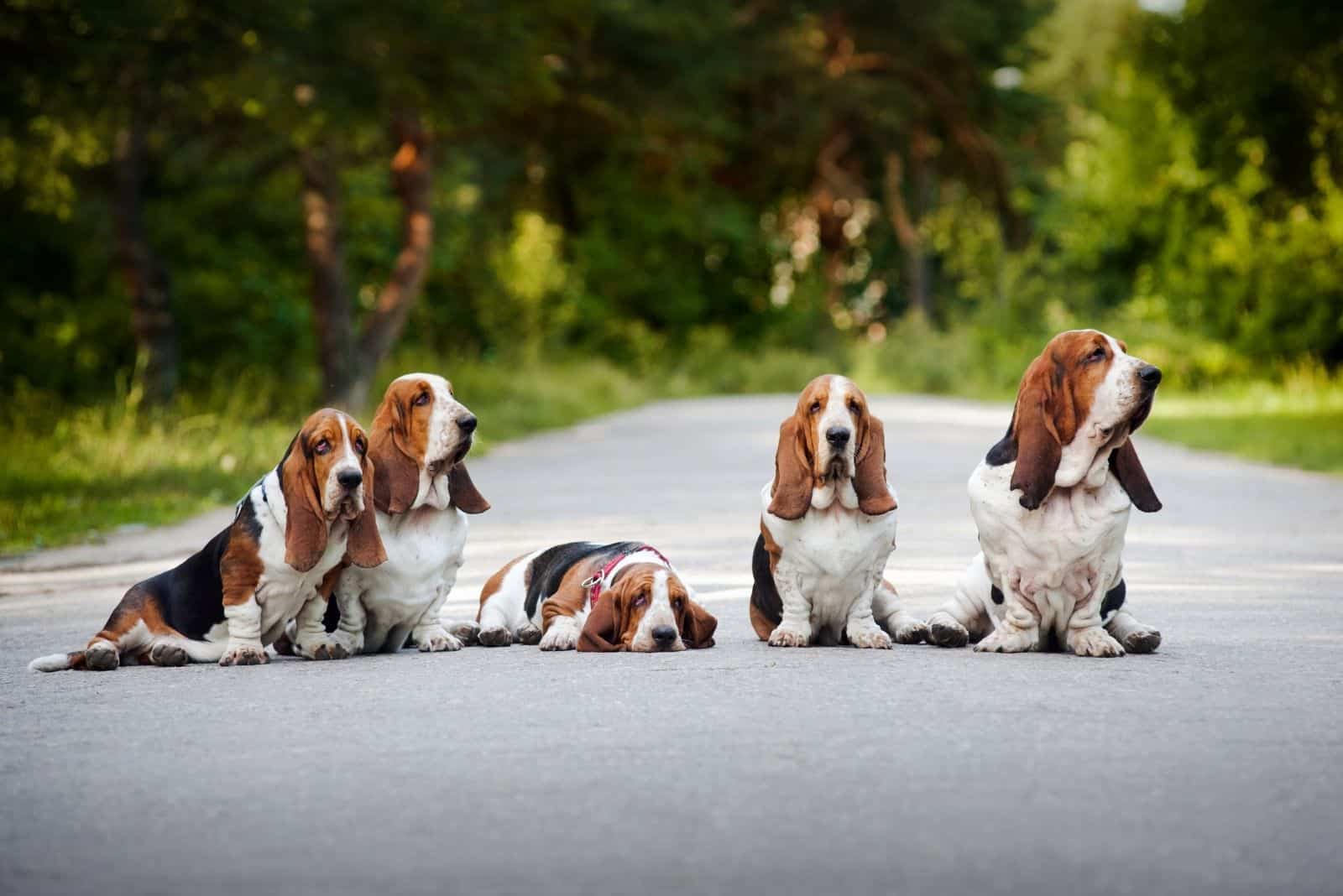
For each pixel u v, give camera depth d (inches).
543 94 1149.7
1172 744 216.4
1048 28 2723.9
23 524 594.2
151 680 282.2
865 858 165.8
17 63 900.6
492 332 1862.7
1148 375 280.1
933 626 307.7
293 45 914.7
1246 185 1331.2
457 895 156.0
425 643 316.2
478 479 789.2
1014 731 225.5
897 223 2615.7
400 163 1286.9
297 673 288.0
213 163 1283.2
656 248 2605.8
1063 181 2226.9
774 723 233.0
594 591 320.2
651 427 1316.4
